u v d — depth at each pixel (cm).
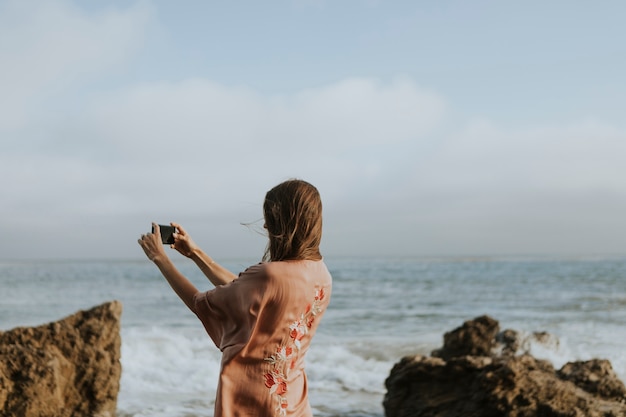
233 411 260
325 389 982
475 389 673
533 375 657
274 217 275
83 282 3906
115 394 732
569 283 3641
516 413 631
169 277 276
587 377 697
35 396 633
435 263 8175
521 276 4425
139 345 1316
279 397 263
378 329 1783
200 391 961
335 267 6756
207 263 296
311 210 276
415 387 722
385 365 1188
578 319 1964
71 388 697
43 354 665
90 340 720
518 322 1912
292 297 265
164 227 288
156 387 981
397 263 8488
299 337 269
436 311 2256
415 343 1428
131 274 5081
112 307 752
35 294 2991
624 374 1084
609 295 2789
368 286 3534
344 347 1369
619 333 1606
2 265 8881
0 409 620
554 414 624
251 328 261
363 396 937
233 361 262
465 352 998
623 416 628
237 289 263
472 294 2934
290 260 272
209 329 270
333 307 2416
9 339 694
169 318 2016
